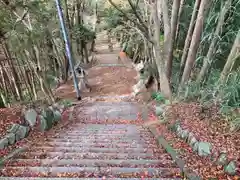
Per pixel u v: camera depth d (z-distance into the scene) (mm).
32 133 6957
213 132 5691
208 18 9805
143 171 4113
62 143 6152
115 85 15875
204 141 5137
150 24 10805
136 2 14086
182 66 10734
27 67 11375
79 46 19688
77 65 15344
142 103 12000
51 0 13719
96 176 3918
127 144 6176
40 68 10562
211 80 9148
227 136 5367
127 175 3949
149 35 10070
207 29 10602
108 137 7105
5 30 9070
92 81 17078
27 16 10305
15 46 9320
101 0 21062
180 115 7605
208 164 4410
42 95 12484
